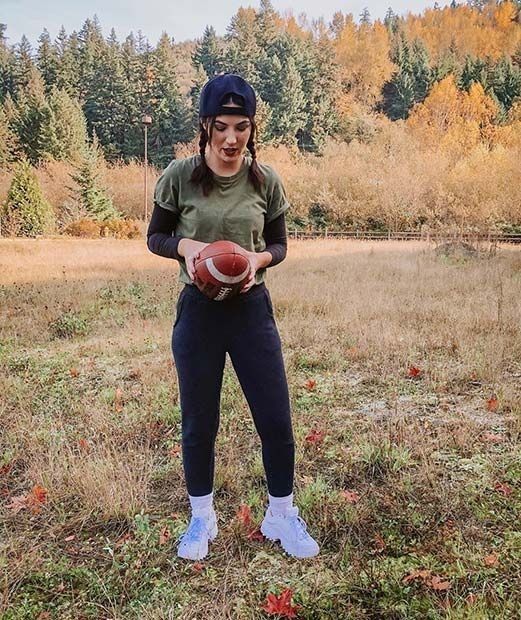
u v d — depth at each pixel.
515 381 4.23
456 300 7.75
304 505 2.47
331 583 2.01
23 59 61.09
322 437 3.21
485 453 3.00
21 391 4.29
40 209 28.36
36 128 44.66
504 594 1.91
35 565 2.13
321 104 52.91
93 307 7.93
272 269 12.46
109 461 2.88
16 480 2.88
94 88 56.62
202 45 68.31
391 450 2.99
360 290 8.91
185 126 54.66
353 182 36.78
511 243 21.02
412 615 1.84
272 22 67.00
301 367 4.81
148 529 2.32
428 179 35.75
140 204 41.16
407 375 4.48
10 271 12.66
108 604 1.94
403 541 2.24
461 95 50.53
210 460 2.20
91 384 4.55
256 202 2.04
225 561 2.15
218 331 2.06
